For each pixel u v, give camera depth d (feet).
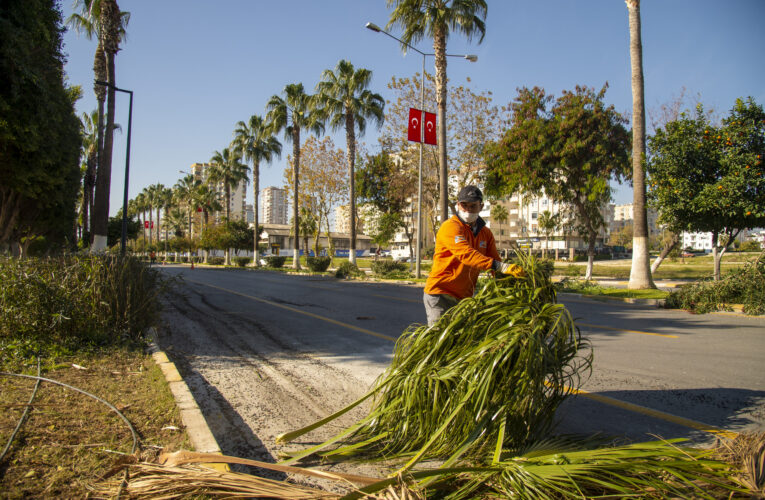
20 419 11.48
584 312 40.29
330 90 102.42
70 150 47.29
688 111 47.55
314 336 26.81
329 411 14.29
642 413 13.83
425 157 95.86
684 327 31.12
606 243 363.35
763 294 37.04
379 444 11.05
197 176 385.91
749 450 8.55
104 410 12.65
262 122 151.12
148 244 334.44
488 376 9.25
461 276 12.25
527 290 10.72
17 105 35.53
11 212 52.06
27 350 18.39
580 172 75.15
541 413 10.12
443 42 69.56
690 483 7.22
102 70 81.41
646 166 50.24
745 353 22.44
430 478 7.98
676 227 49.14
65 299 20.65
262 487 8.20
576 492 7.23
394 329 29.32
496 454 8.50
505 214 204.85
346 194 134.62
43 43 38.65
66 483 8.63
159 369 17.21
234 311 37.99
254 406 14.75
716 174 45.80
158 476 8.59
